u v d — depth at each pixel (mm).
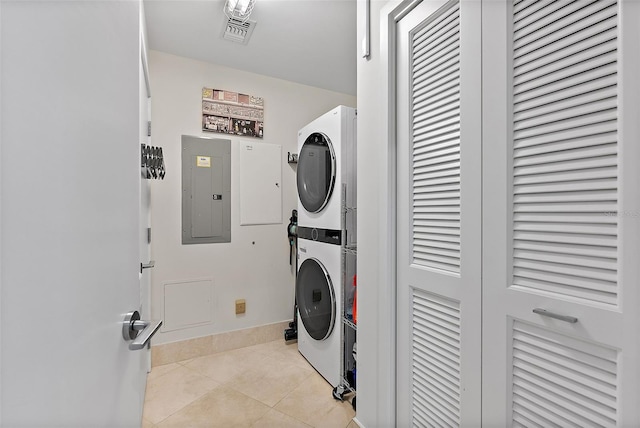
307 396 1921
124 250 707
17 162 306
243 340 2635
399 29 1373
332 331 2012
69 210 414
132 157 799
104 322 558
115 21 627
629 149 690
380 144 1428
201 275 2510
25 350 317
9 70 294
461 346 1078
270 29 2113
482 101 1001
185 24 2055
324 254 2102
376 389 1482
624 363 698
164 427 1647
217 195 2576
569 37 799
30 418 323
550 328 831
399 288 1373
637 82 679
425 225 1254
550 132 838
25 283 318
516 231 921
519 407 915
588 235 768
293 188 2922
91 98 496
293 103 2920
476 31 1020
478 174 1017
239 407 1814
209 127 2545
